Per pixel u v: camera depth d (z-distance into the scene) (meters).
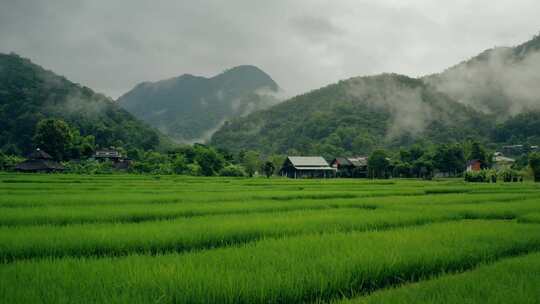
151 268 8.24
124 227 13.59
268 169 93.75
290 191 34.38
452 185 51.22
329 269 8.38
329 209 20.84
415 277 9.22
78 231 12.56
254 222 15.05
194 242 11.90
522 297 6.93
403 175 99.06
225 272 8.01
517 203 24.45
